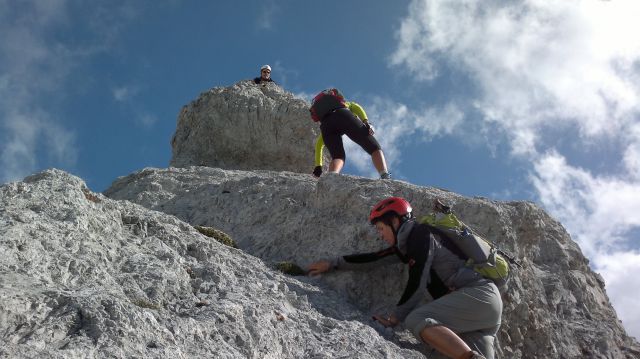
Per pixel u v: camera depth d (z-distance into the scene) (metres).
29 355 2.85
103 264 4.12
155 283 4.10
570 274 7.58
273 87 11.92
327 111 7.65
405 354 4.47
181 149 11.44
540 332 5.70
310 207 6.46
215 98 11.48
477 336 4.64
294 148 11.20
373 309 5.39
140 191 8.21
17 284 3.38
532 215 6.13
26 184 4.66
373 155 7.29
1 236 3.73
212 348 3.59
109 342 3.17
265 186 7.18
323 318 4.64
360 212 5.96
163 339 3.42
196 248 5.05
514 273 5.61
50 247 3.94
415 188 6.03
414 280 4.79
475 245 4.80
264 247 6.18
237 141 11.19
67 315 3.25
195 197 7.63
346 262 5.46
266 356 3.85
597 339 6.64
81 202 4.68
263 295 4.58
